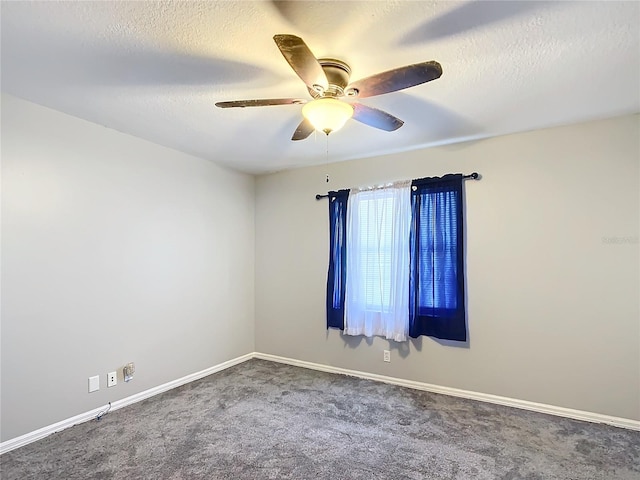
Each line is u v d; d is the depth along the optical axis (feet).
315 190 13.29
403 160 11.54
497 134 9.93
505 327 9.86
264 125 9.21
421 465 7.00
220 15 5.02
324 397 10.33
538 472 6.77
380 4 4.79
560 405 9.17
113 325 9.57
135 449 7.53
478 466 6.96
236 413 9.27
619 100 7.75
